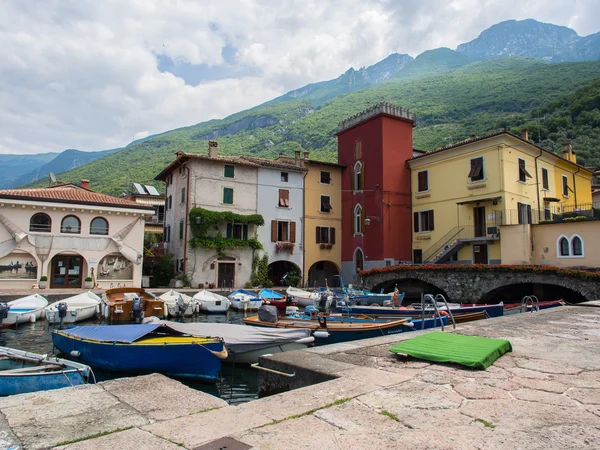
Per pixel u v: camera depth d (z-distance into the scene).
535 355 6.40
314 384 5.07
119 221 31.05
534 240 26.38
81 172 104.88
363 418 3.75
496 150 29.95
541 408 4.08
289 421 3.66
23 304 21.42
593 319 10.58
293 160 41.56
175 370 11.20
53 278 29.23
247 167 37.00
